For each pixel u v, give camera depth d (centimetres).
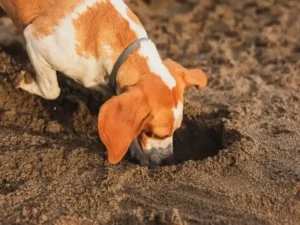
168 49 243
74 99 212
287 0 266
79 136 205
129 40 192
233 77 231
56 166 189
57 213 178
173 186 186
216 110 214
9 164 189
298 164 194
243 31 252
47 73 200
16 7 200
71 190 183
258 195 184
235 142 197
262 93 224
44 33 194
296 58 241
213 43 246
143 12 258
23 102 211
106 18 193
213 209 181
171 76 189
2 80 212
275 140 202
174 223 175
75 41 193
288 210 182
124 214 179
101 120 182
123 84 190
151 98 185
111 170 188
